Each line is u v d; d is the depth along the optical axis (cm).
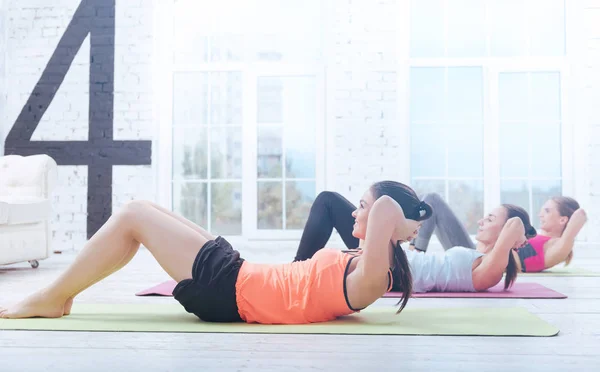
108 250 204
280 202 602
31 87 597
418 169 585
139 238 203
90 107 593
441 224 342
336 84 582
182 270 199
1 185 449
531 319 215
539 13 578
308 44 602
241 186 605
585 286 321
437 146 584
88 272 207
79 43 596
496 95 577
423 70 586
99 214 587
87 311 234
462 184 582
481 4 582
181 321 209
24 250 424
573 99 572
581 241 561
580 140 568
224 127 607
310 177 602
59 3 597
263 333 189
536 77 578
